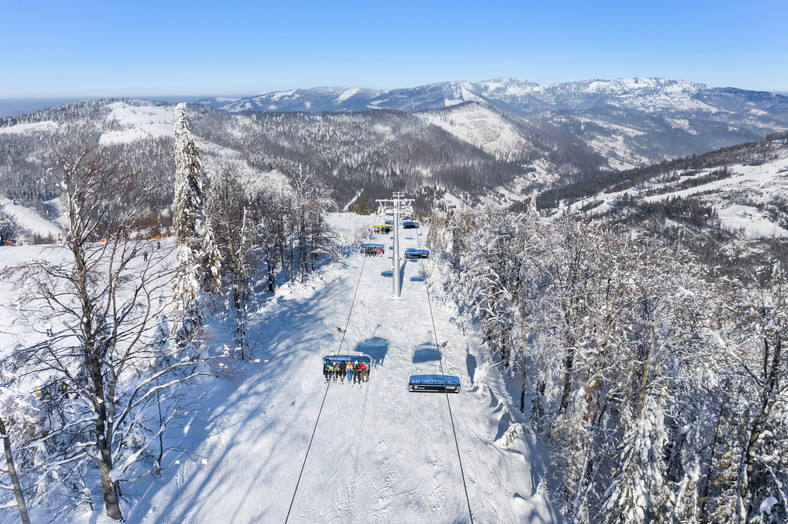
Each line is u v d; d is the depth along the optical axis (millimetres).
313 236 59062
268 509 20750
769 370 18547
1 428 14203
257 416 26875
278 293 48875
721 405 20484
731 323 22250
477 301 43594
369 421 28422
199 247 36938
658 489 17969
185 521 19297
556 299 28156
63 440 19562
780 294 17938
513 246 35562
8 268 14492
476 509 21734
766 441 18328
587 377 24547
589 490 21172
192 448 23047
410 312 50531
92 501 18672
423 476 23703
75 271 15625
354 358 32719
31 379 18812
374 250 77688
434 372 36344
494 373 37938
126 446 20609
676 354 22703
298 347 36781
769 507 15812
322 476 23219
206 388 27844
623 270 23125
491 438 27812
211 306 36594
